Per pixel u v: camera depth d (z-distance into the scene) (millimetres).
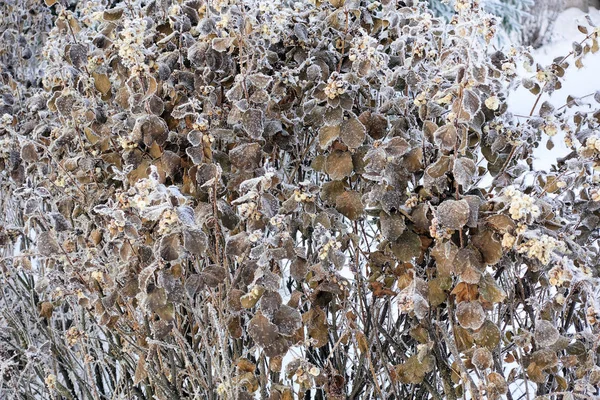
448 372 1399
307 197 1363
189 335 1519
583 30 1465
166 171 1414
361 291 1483
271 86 1508
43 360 1608
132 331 1536
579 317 1486
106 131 1491
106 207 1387
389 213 1346
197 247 1322
